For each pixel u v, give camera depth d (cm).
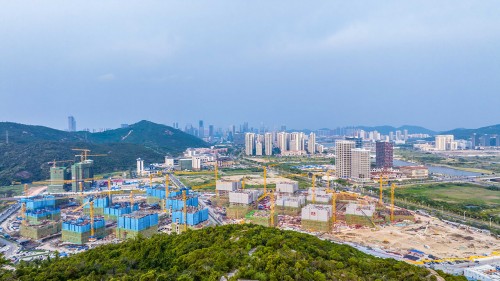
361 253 19538
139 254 18762
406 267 16112
